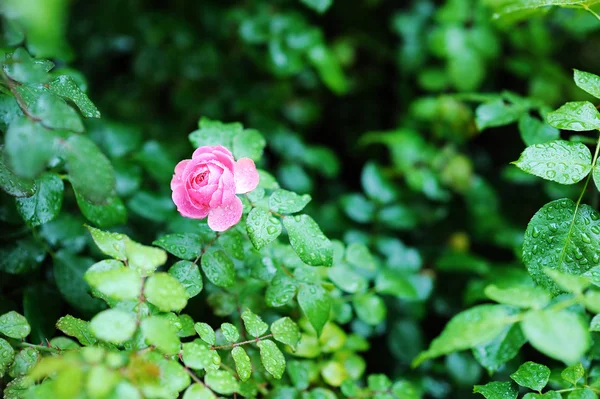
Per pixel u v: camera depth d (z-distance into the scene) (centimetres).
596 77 69
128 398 57
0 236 74
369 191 93
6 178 66
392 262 90
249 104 108
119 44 113
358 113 122
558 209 67
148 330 60
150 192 86
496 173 115
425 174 99
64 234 77
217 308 74
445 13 103
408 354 86
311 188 103
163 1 120
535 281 66
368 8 118
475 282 88
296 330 69
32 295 74
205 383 62
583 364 71
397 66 119
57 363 56
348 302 79
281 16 100
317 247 68
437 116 103
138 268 63
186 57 110
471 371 82
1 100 67
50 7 56
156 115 116
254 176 68
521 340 72
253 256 73
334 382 74
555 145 66
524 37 105
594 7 75
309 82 112
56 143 62
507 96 81
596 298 59
